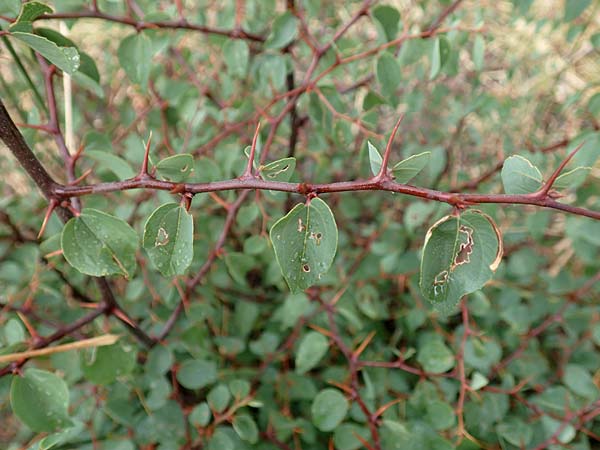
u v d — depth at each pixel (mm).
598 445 256
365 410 200
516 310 261
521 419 233
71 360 205
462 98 322
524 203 111
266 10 277
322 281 259
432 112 340
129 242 136
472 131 313
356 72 267
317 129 260
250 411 256
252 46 291
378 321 285
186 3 322
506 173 123
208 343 247
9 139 130
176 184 126
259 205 230
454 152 336
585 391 225
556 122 322
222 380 248
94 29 335
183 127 275
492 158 324
